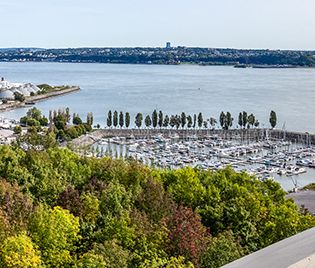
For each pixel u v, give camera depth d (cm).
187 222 7388
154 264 5838
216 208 8919
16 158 11506
